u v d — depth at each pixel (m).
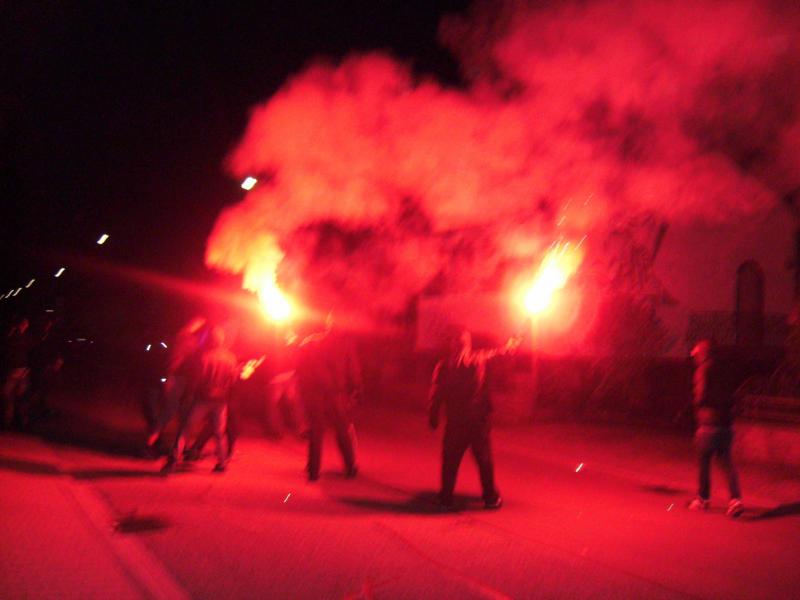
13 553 6.90
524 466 12.52
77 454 12.19
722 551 7.71
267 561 6.96
